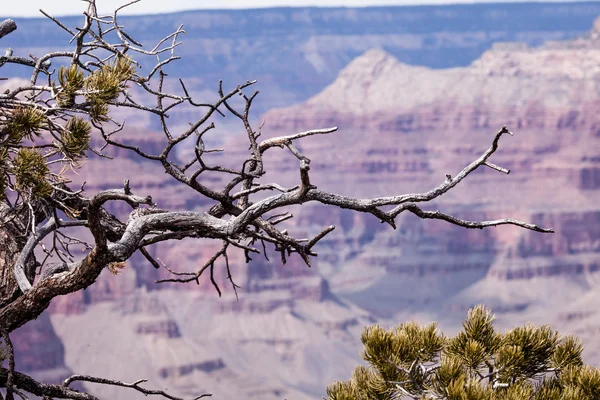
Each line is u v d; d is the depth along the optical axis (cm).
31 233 2536
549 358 2561
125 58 2392
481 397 2355
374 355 2530
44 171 2256
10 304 2422
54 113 2298
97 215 2241
